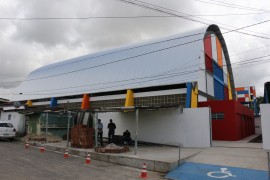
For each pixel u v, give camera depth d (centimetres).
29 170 988
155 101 2434
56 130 2391
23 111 2558
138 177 983
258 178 937
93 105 2992
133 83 2677
